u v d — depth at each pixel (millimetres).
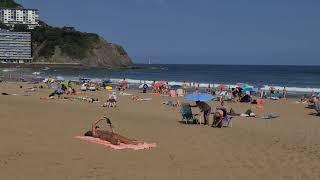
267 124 22906
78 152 12984
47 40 190250
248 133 18969
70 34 191500
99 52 191625
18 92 44625
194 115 22875
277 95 44062
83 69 160500
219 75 117062
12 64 173000
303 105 35062
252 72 143875
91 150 13352
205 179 10445
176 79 94125
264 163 12328
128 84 60812
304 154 13805
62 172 10570
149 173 10859
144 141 15609
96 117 22891
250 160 12719
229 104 35406
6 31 185375
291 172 11273
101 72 135375
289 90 55750
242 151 14117
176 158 12758
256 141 16438
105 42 198625
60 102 33562
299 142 16578
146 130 18625
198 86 58250
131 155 12906
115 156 12664
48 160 11781
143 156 12844
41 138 15109
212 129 19781
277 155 13547
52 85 53844
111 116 24141
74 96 40031
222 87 51875
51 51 187250
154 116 25469
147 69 174750
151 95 43562
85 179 10031
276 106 34156
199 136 17266
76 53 186625
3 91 45656
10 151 12688
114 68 176250
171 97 41438
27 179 9844
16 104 29188
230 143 15719
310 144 16016
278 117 26594
